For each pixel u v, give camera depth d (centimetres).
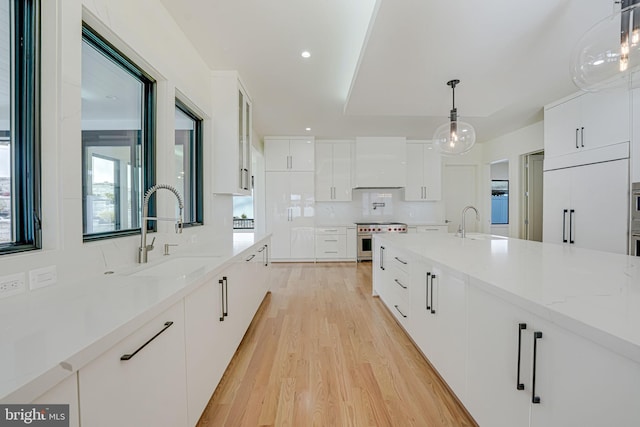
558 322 91
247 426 151
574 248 229
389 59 231
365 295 379
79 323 85
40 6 121
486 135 574
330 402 170
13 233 116
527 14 179
